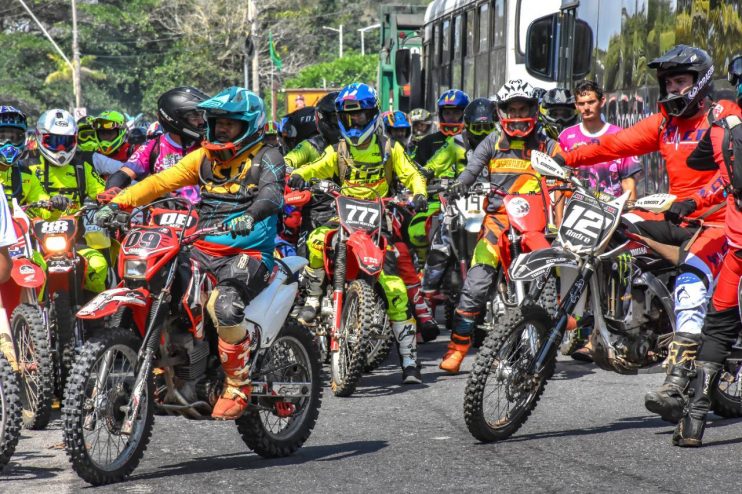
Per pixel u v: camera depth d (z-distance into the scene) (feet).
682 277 36.86
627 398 44.73
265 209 33.71
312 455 36.09
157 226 33.04
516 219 46.01
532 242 45.37
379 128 49.90
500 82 85.51
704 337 35.91
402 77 110.42
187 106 45.42
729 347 35.86
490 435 36.70
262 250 35.06
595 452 34.99
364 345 46.47
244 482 32.32
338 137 53.06
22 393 41.11
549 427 39.32
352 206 47.83
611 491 30.35
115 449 35.40
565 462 33.78
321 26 493.77
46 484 32.30
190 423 41.60
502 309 48.52
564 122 60.13
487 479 31.96
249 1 271.90
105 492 31.27
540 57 76.13
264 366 35.94
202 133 45.70
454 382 50.24
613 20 65.51
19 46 371.97
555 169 37.24
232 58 389.60
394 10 142.72
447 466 33.73
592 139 53.31
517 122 47.42
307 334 37.04
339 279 47.37
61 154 46.96
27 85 367.45
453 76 103.35
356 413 43.37
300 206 54.03
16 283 40.29
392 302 50.06
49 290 43.68
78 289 44.45
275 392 35.32
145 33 396.37
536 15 80.38
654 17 58.80
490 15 89.20
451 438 37.99
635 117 61.26
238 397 33.83
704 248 36.96
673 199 35.78
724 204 37.29
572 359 55.42
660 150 39.24
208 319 33.83
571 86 72.74
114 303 31.37
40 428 41.14
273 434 35.96
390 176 50.14
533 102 47.50
